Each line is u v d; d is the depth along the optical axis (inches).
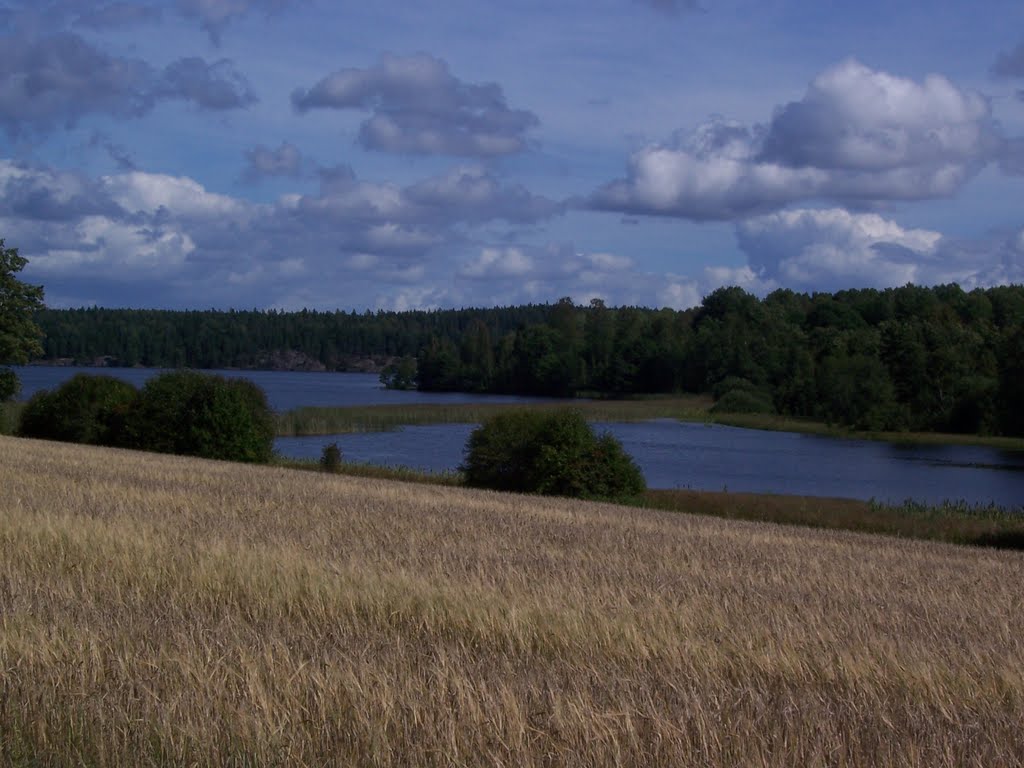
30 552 461.7
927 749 262.2
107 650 306.2
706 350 5634.8
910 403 3887.8
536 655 345.4
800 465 2370.8
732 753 251.6
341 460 1806.1
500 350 6697.8
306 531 601.6
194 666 289.7
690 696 291.9
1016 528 1300.4
